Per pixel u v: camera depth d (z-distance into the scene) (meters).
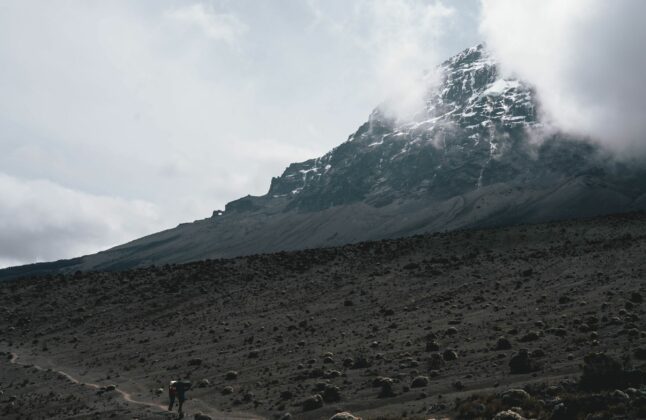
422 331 49.25
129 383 42.97
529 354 36.69
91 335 64.81
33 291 84.75
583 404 24.06
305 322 58.78
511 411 23.77
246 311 67.88
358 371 38.59
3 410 37.38
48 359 55.53
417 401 30.14
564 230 89.56
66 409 36.41
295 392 34.84
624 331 38.78
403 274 76.31
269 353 48.31
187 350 53.47
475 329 47.22
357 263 85.19
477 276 70.44
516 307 53.72
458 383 32.12
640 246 72.81
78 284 87.44
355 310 62.53
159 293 79.56
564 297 53.25
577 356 34.91
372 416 28.20
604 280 59.44
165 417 31.97
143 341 59.38
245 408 33.06
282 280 80.81
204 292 78.00
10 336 66.94
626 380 26.61
